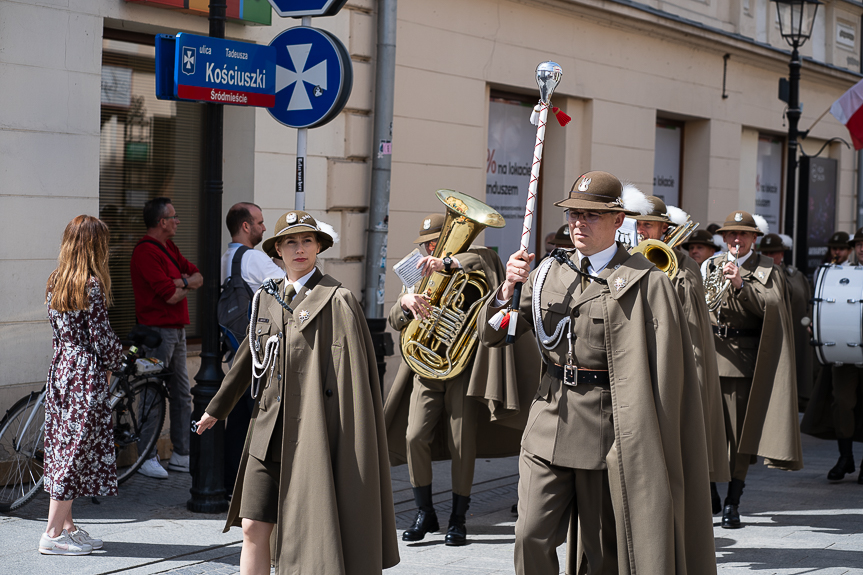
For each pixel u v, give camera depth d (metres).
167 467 7.70
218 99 6.09
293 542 4.18
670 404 3.88
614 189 4.07
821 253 18.55
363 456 4.23
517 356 6.14
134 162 8.27
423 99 10.11
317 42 6.23
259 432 4.35
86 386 5.44
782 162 17.64
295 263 4.37
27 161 6.94
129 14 7.56
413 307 5.88
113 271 8.15
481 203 5.82
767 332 6.94
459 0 10.44
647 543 3.80
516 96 11.74
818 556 5.86
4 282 6.84
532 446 4.13
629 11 12.59
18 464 6.39
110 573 5.18
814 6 11.95
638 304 3.96
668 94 13.88
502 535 6.24
